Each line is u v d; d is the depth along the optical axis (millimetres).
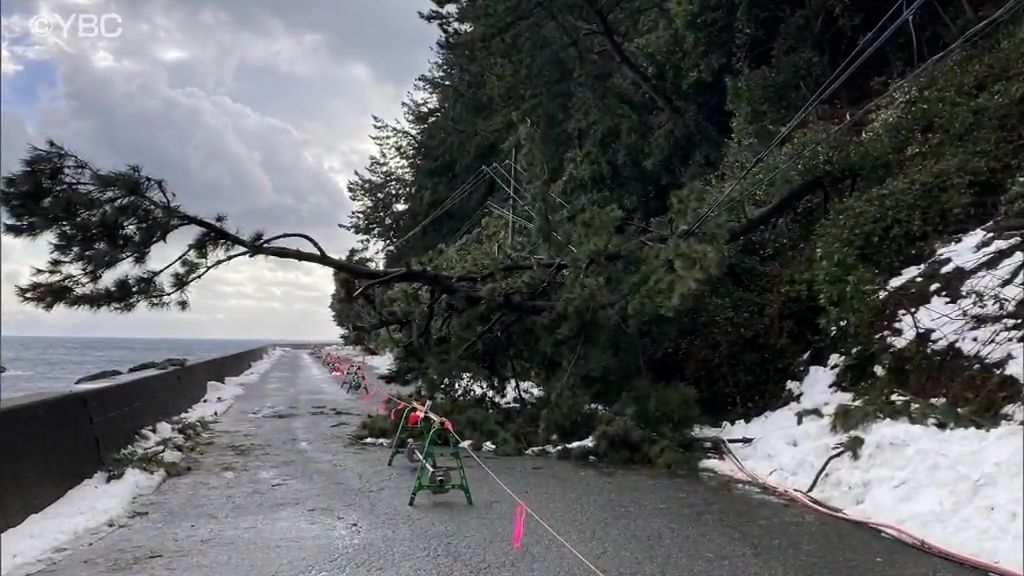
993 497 6211
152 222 10094
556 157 21844
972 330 9008
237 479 9008
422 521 6965
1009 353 8219
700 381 12023
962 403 8227
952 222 11086
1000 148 11422
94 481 8180
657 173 20406
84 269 9891
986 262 9844
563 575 5398
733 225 12711
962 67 12984
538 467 9961
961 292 9695
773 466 9000
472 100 28172
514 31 20078
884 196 11578
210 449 11391
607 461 10344
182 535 6473
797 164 13133
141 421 11031
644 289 11000
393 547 6094
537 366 13320
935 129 12578
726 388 11758
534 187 16078
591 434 11172
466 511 7379
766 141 15742
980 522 6078
